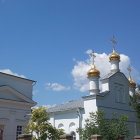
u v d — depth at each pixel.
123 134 32.62
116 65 44.56
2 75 30.77
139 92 36.56
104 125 32.16
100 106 38.38
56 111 43.31
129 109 42.88
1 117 29.72
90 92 42.53
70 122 41.31
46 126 27.06
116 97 41.91
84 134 31.86
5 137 29.73
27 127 27.52
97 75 42.97
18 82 32.53
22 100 32.19
